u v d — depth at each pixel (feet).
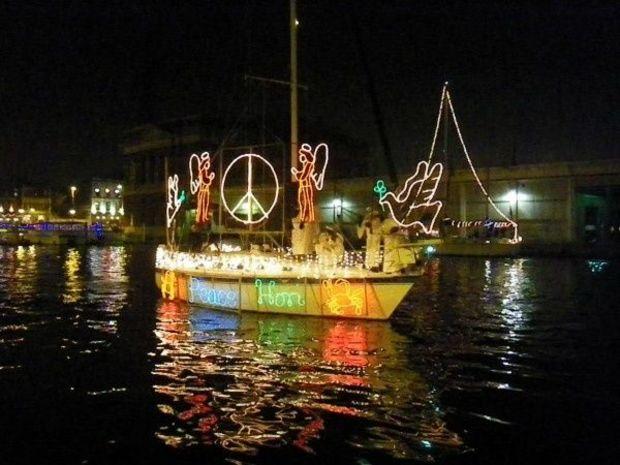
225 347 50.39
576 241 189.37
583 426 32.55
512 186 200.44
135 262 171.63
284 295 63.41
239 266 66.28
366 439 30.60
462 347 51.37
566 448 29.76
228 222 84.89
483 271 134.41
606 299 84.64
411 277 57.98
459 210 209.36
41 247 281.33
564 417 33.88
